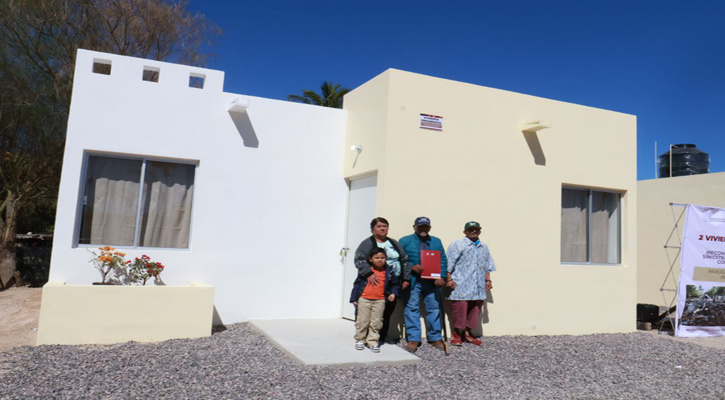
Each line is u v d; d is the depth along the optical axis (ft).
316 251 26.81
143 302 21.35
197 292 22.24
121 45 51.49
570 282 27.37
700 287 29.07
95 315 20.65
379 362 18.22
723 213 30.01
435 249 22.04
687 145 47.65
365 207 25.64
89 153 23.45
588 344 24.66
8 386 14.85
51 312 20.18
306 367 17.35
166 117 24.44
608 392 16.87
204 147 24.98
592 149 28.73
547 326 26.50
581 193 28.86
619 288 28.81
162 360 18.03
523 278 26.04
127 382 15.52
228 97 25.61
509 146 26.32
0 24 39.86
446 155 24.59
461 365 19.12
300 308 26.27
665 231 41.96
